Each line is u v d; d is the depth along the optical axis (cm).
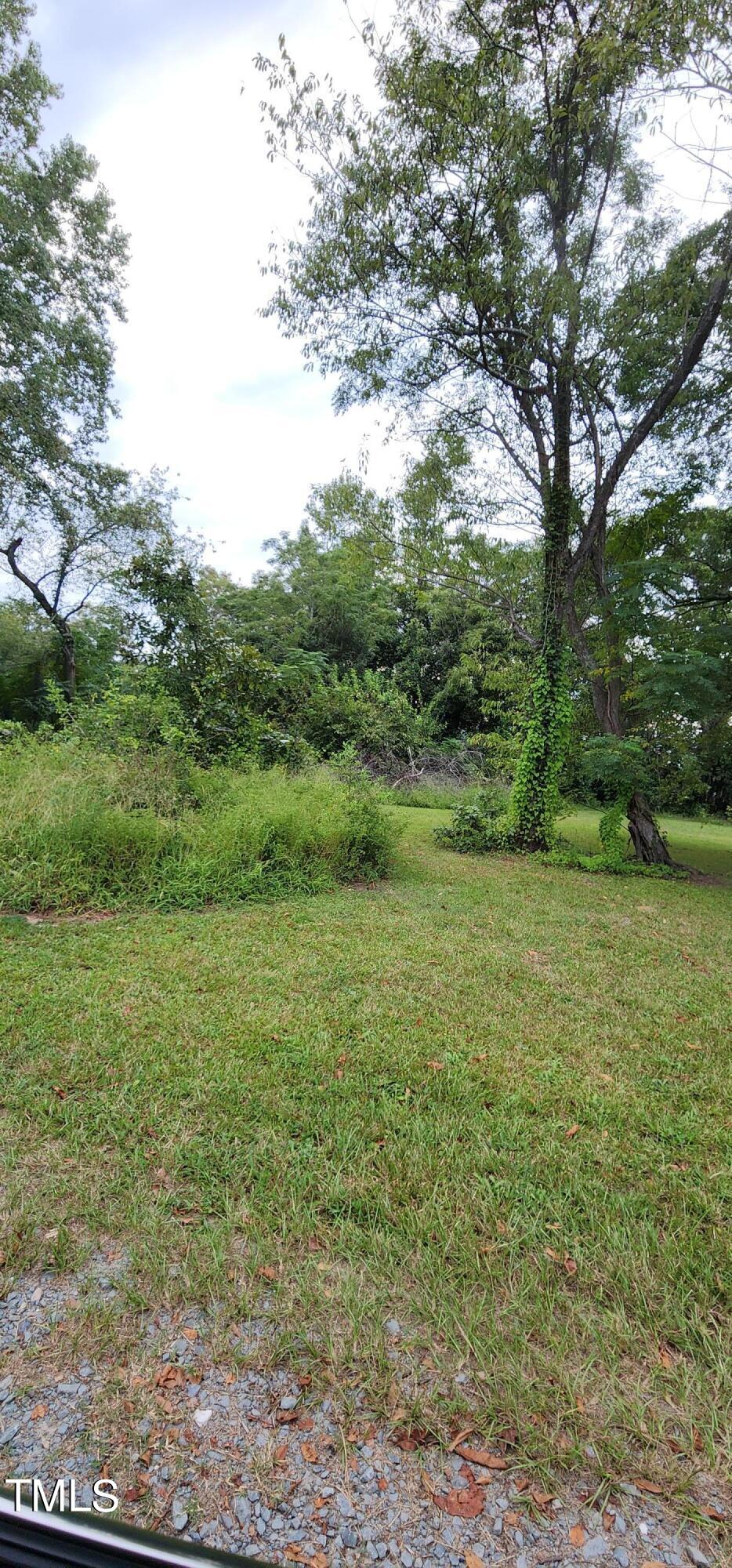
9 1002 324
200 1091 253
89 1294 163
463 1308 162
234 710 932
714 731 934
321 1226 188
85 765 621
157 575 1005
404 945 456
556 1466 130
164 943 427
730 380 833
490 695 2048
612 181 763
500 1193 205
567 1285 172
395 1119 243
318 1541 116
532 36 631
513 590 1059
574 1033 331
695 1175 220
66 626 1888
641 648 886
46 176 1416
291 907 541
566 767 1016
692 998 393
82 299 1545
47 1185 199
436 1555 115
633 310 736
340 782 780
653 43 552
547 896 671
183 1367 146
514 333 798
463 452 963
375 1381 144
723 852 1211
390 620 2434
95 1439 131
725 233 716
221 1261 173
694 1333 160
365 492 1001
